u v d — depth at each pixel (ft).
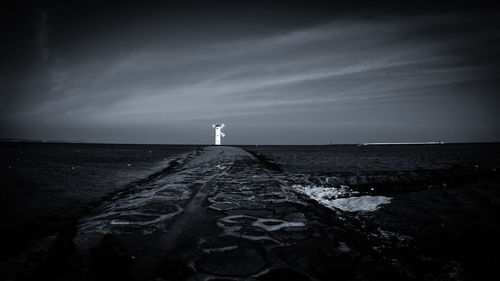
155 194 26.86
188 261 11.71
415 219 23.63
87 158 90.48
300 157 114.01
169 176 42.73
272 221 17.88
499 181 47.14
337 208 25.96
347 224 18.98
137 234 15.08
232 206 21.90
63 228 16.89
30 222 18.33
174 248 13.15
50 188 32.65
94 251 12.76
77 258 12.01
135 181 38.60
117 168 57.52
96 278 10.17
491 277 13.26
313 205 23.43
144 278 10.20
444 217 24.41
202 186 31.45
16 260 12.05
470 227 21.49
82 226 16.79
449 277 12.53
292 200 24.44
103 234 15.08
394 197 33.09
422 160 102.01
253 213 19.81
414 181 44.45
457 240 18.39
